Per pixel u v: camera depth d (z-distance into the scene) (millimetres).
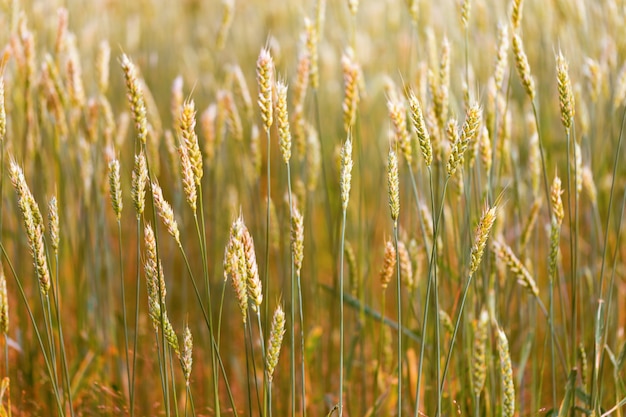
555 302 1729
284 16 2584
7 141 1644
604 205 1762
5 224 1750
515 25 1393
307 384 1610
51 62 1586
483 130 1417
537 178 1538
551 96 1862
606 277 1694
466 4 1432
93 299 1688
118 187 1300
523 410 1571
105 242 1686
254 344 1724
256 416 1641
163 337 1298
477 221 1473
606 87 1645
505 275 1537
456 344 1523
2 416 1403
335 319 1721
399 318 1302
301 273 1741
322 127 2240
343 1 2164
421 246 1555
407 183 1649
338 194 1798
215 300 1720
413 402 1577
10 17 1630
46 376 1610
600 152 1739
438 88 1441
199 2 2844
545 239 1719
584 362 1441
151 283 1290
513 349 1640
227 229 1812
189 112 1251
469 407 1504
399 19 2229
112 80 2193
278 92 1281
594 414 1393
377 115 2385
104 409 1554
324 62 2234
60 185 1674
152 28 2561
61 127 1623
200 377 1696
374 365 1643
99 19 2408
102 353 1662
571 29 1828
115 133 1656
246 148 1936
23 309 1629
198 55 2521
